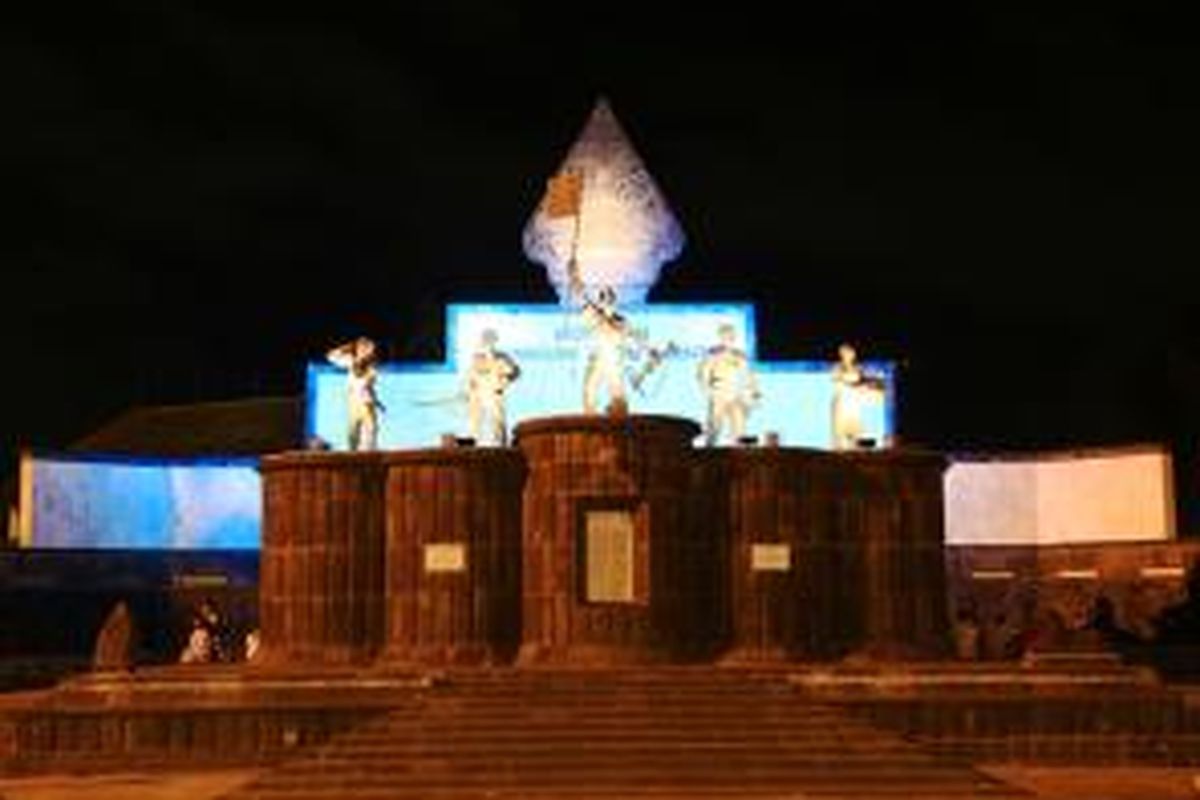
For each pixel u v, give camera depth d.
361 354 33.12
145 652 41.72
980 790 24.14
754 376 36.56
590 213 38.16
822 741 25.25
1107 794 23.89
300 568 31.41
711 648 30.03
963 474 43.09
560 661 29.31
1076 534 42.56
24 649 40.91
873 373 40.00
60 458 41.75
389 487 31.31
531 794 23.86
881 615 30.81
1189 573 40.59
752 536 30.36
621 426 29.91
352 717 27.28
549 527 30.00
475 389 33.53
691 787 24.23
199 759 27.27
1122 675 28.20
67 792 24.64
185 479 42.97
